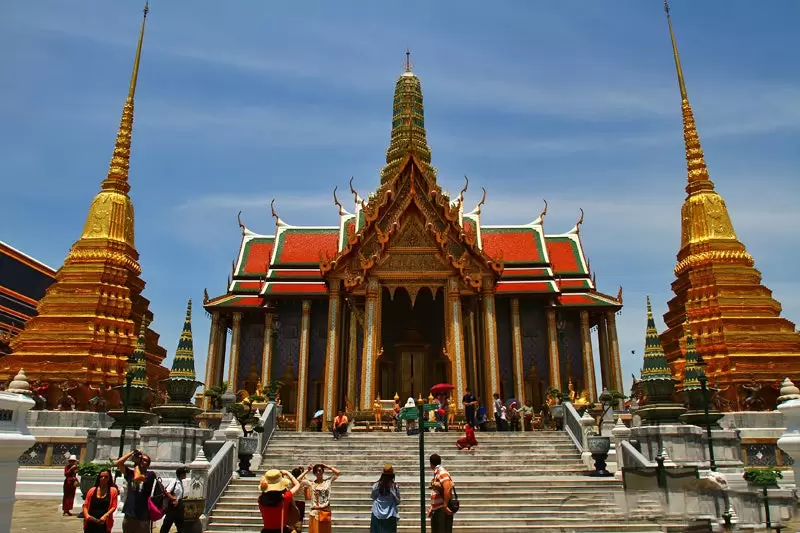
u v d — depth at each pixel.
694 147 43.59
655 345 23.41
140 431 20.70
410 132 40.38
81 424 28.05
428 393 40.34
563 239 49.81
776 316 36.69
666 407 22.09
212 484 17.72
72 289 36.31
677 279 41.38
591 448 21.75
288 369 44.19
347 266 37.78
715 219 40.56
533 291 43.94
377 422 32.47
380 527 12.30
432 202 38.28
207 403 40.88
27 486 23.17
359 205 45.62
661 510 16.25
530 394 43.84
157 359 40.84
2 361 32.94
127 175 42.09
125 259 38.47
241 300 45.41
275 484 11.36
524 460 23.55
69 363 33.00
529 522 16.70
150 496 11.37
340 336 37.12
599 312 46.38
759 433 27.56
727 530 15.71
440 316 41.97
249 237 49.72
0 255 43.72
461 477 21.80
